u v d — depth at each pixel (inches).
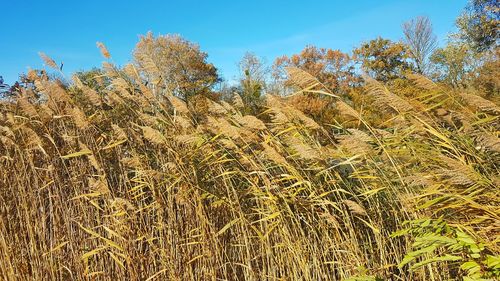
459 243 95.8
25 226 168.2
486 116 119.8
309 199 136.7
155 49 887.7
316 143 139.3
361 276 114.3
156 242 155.1
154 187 153.6
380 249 126.8
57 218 163.8
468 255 98.7
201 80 1016.2
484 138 102.7
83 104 185.8
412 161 127.6
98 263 158.4
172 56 956.0
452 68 873.5
